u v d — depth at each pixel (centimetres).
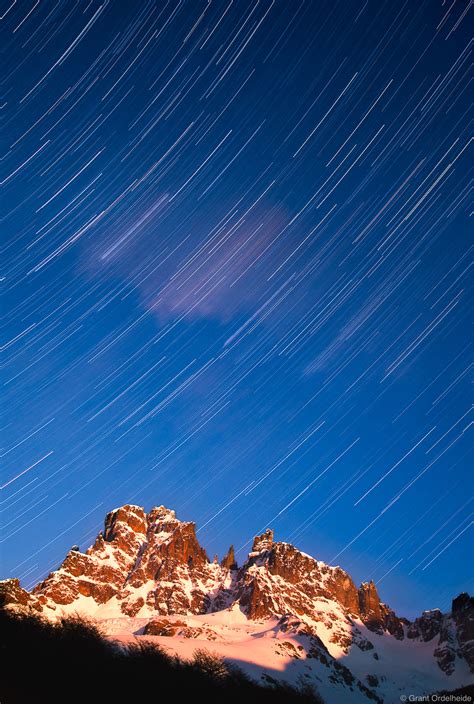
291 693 12338
